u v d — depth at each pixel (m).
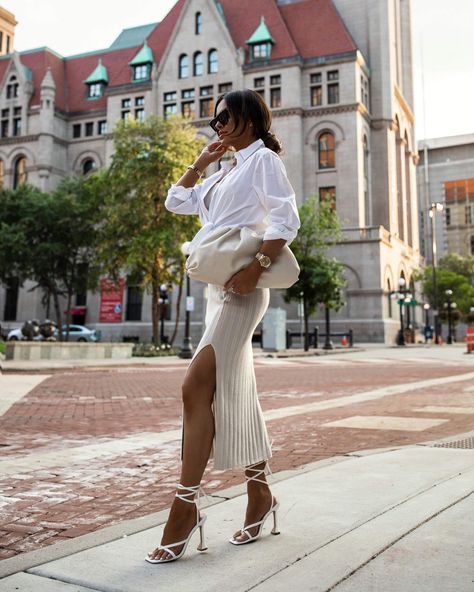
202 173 2.96
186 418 2.49
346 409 8.05
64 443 5.81
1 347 25.23
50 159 54.41
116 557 2.40
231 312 2.55
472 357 24.31
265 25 49.03
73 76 60.75
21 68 56.34
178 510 2.38
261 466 2.63
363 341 42.94
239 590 2.02
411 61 63.97
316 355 28.67
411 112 62.06
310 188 46.34
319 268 32.66
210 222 2.67
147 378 15.24
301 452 4.99
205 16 50.28
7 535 2.92
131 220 29.48
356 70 46.00
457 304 57.75
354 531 2.62
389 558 2.27
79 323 52.59
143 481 4.12
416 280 55.44
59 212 39.44
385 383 12.77
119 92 52.28
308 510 2.99
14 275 44.31
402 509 2.94
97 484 4.03
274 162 2.55
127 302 49.16
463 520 2.72
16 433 6.44
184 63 50.84
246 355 2.63
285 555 2.35
